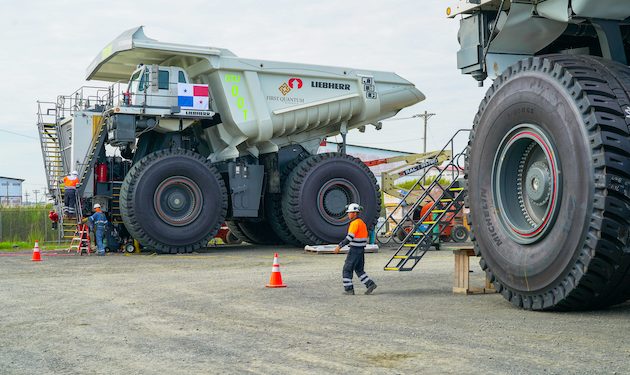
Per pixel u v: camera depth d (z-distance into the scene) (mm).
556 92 8633
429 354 6582
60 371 6215
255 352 6855
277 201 25250
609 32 9227
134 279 14461
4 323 8953
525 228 9258
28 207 34375
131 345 7348
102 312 9781
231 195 23984
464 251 11555
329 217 24422
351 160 24766
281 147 25344
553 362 6125
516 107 9289
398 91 25828
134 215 21969
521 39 10164
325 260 19703
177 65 23906
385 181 30172
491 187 9703
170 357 6711
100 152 23875
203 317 9188
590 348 6703
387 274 15219
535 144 9258
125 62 24078
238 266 17688
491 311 9320
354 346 7043
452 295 11406
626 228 7961
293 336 7688
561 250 8469
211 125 24141
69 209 23094
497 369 5918
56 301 11031
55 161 25078
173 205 22594
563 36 10547
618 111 8164
